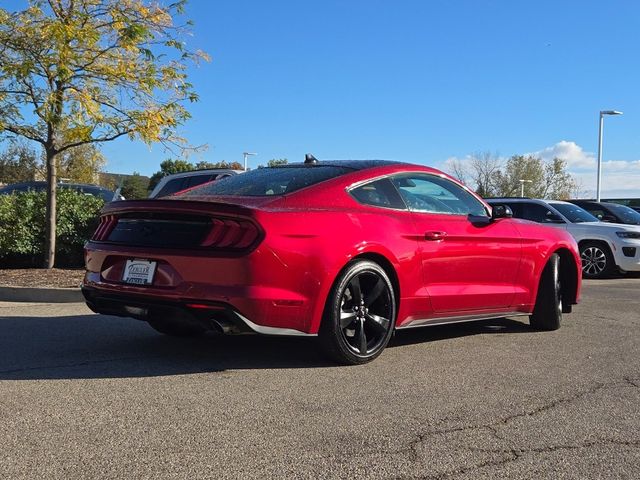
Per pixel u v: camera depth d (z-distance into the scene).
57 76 9.30
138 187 57.84
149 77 9.74
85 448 3.11
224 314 4.16
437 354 5.27
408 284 4.97
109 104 10.01
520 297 6.01
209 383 4.25
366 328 4.86
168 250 4.32
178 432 3.34
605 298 9.10
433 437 3.36
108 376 4.39
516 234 5.94
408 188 5.29
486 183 61.81
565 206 13.65
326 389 4.16
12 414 3.58
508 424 3.59
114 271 4.62
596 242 12.71
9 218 10.80
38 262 11.38
